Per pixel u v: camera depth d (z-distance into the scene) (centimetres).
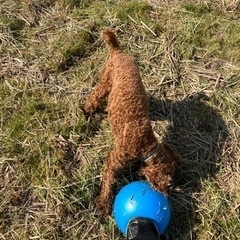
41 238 109
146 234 100
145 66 141
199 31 150
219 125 130
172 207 116
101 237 111
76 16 152
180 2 159
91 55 143
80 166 120
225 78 139
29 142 123
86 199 115
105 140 125
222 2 158
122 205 106
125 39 147
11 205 114
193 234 113
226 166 123
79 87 135
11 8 152
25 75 137
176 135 128
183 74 140
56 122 128
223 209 115
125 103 106
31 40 145
